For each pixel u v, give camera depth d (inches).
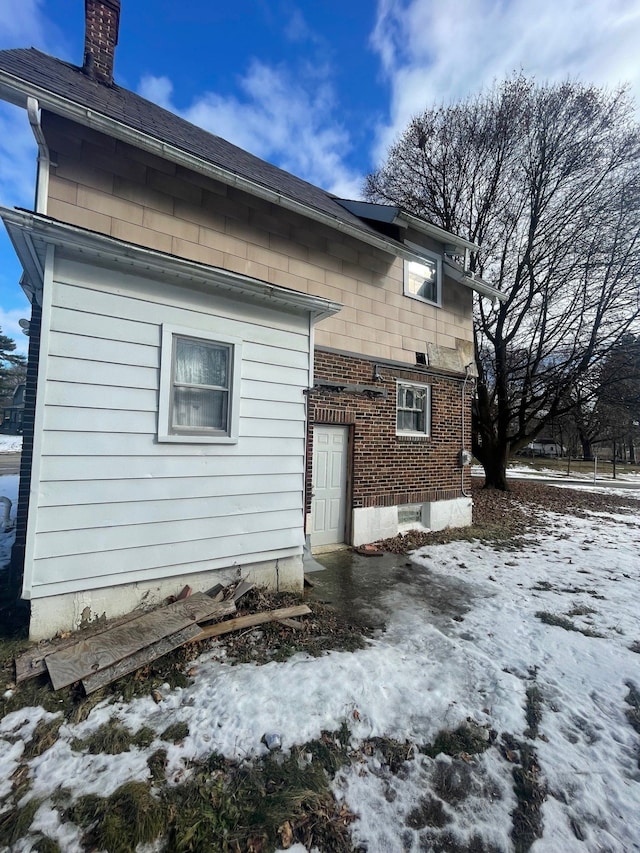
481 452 593.0
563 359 525.7
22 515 169.5
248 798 79.5
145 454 145.7
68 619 131.5
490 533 319.3
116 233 177.5
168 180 193.6
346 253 268.2
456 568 228.8
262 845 70.7
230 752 90.2
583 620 161.2
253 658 128.3
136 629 128.9
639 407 508.7
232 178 193.8
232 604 148.3
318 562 235.8
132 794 78.1
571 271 485.7
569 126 481.4
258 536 174.1
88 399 134.6
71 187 167.2
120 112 180.4
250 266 220.8
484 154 529.7
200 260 202.1
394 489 295.3
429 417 323.3
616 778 86.0
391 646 137.3
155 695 108.4
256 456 173.5
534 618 162.2
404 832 73.8
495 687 114.9
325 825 74.5
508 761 90.2
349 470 273.4
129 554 142.4
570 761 90.2
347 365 267.0
